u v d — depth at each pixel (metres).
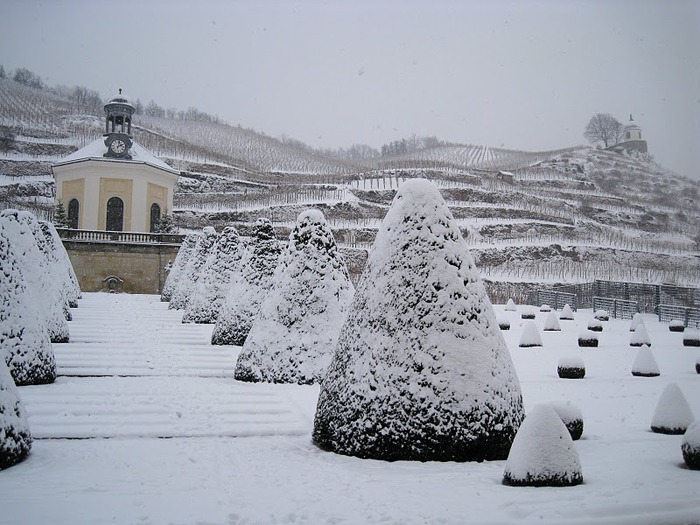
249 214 75.69
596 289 48.22
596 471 7.59
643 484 6.90
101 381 13.83
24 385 12.69
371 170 96.38
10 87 96.81
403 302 8.38
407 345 8.15
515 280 60.38
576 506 6.00
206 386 13.53
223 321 19.56
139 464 7.93
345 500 6.25
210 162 93.94
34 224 23.61
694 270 67.19
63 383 13.37
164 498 6.40
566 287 52.47
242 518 5.79
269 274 19.72
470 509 5.93
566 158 104.00
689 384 16.31
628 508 5.99
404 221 8.85
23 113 89.50
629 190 94.25
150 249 47.88
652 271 66.44
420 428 7.84
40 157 78.69
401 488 6.64
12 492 6.57
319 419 8.91
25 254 18.34
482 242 71.75
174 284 36.16
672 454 8.76
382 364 8.20
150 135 99.62
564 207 85.44
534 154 117.81
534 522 5.55
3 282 12.72
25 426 8.11
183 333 22.06
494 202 83.31
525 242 71.94
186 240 37.31
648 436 10.23
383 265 8.77
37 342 13.00
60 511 5.94
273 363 13.91
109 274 47.16
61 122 90.25
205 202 80.12
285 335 14.02
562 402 10.10
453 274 8.45
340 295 14.27
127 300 37.50
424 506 6.02
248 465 7.84
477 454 7.82
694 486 6.82
